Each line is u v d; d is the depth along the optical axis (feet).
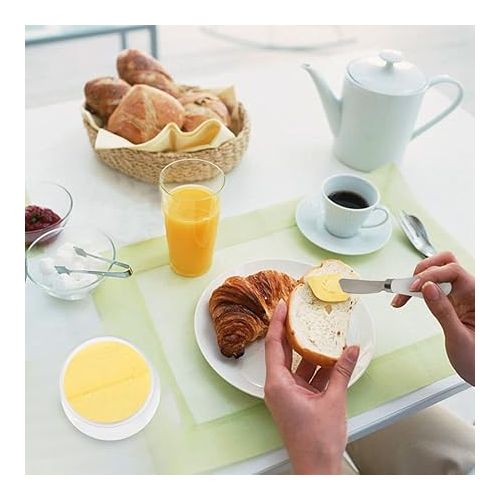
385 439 3.25
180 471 2.28
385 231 3.32
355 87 3.42
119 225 3.26
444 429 3.24
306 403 2.24
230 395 2.53
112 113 3.59
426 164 3.87
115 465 2.28
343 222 3.14
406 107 3.40
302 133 4.07
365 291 2.64
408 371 2.67
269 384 2.31
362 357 2.64
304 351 2.48
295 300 2.66
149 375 2.48
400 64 3.49
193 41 8.54
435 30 9.00
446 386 2.62
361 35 8.76
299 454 2.18
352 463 3.40
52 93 7.39
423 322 2.89
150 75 3.73
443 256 2.81
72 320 2.76
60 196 3.31
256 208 3.45
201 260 2.95
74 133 3.91
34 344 2.64
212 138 3.42
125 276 2.84
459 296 2.71
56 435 2.34
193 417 2.43
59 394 2.48
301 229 3.27
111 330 2.73
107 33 6.78
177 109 3.49
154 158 3.34
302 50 8.32
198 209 2.81
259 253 3.18
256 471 2.31
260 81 4.54
